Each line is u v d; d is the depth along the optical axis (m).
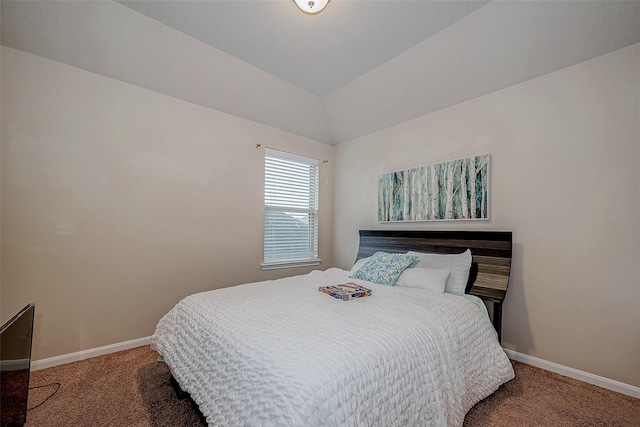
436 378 1.28
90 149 2.20
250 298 1.82
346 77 2.78
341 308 1.63
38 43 1.96
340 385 0.95
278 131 3.41
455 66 2.34
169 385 1.81
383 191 3.29
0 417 1.17
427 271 2.23
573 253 1.97
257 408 0.94
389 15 1.95
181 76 2.49
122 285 2.34
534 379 1.92
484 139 2.45
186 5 1.89
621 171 1.80
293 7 1.89
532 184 2.17
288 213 3.55
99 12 1.92
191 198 2.72
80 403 1.61
